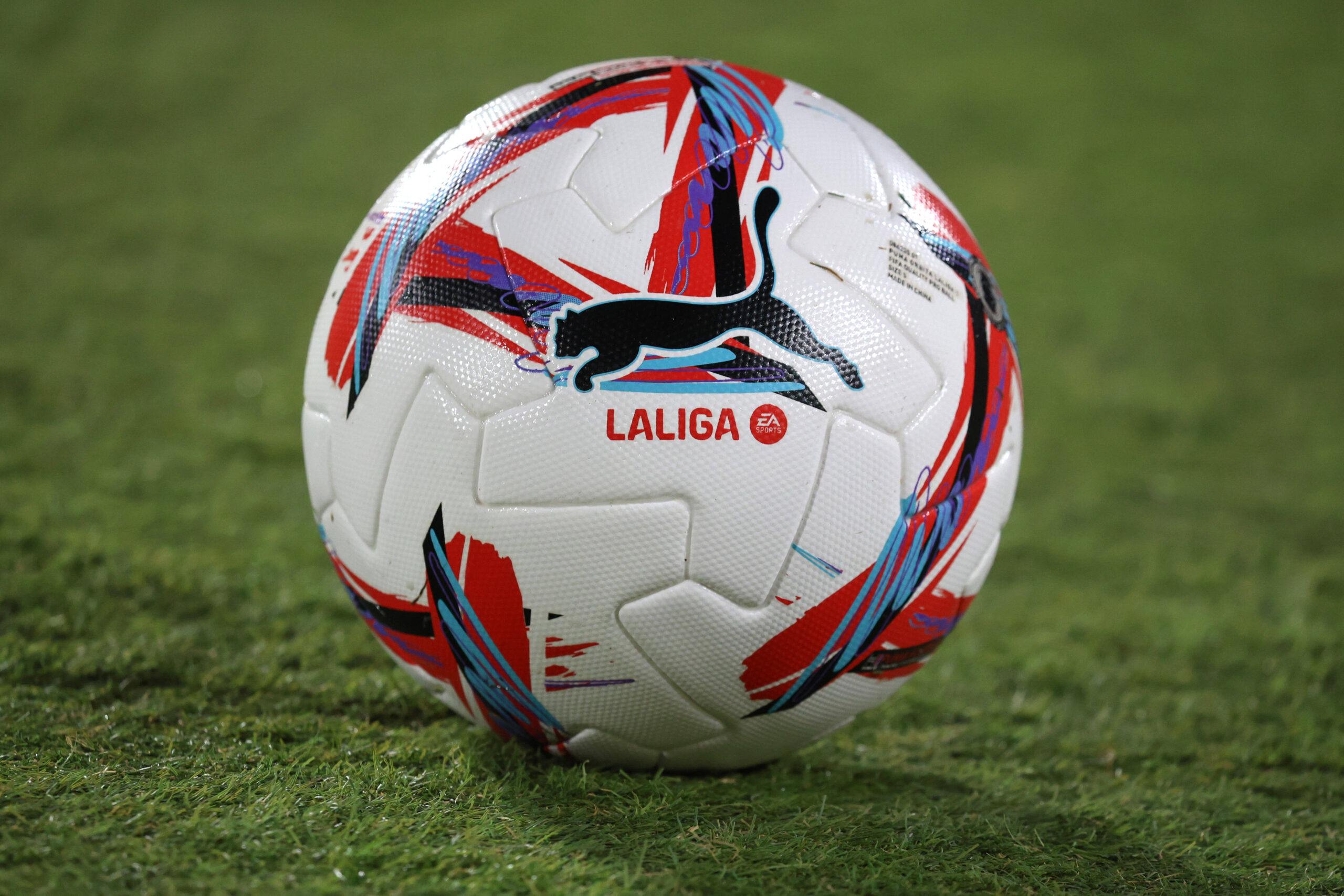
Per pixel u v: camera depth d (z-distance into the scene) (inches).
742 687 94.0
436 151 100.0
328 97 501.0
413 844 86.6
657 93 95.6
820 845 93.6
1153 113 563.2
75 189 392.5
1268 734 132.9
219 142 450.6
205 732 107.9
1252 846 102.7
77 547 153.4
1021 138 525.0
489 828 90.6
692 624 89.4
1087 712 139.0
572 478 85.8
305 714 114.9
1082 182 482.3
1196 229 439.2
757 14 646.5
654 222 87.9
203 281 323.9
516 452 86.4
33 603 136.9
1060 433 268.7
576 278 86.6
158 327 285.4
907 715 133.5
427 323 89.9
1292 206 466.9
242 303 309.9
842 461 88.0
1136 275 390.9
